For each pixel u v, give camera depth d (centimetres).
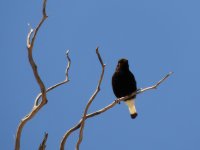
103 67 1137
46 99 1134
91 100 1169
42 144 1139
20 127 1141
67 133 1206
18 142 1152
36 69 1091
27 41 1074
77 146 1213
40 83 1110
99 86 1165
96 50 1117
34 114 1141
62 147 1209
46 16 1073
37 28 1073
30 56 1074
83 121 1195
